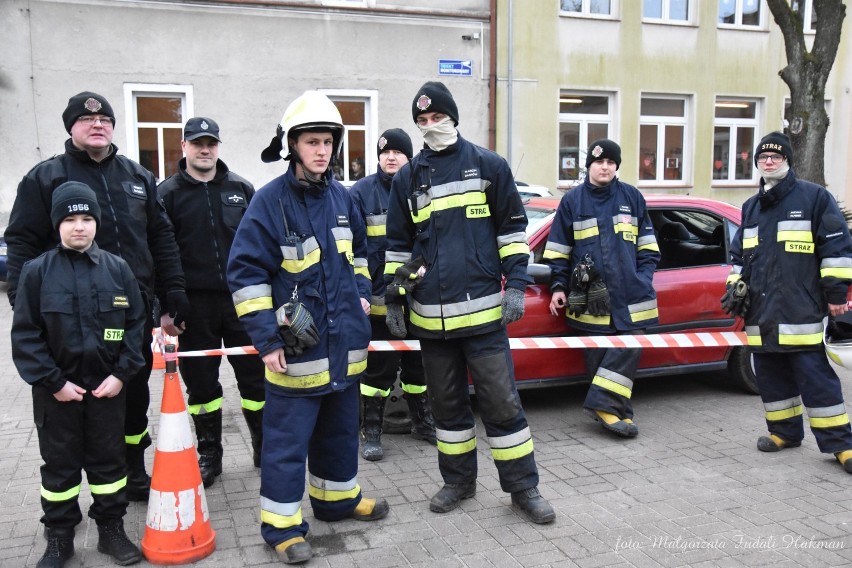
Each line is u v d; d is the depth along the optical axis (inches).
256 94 498.0
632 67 605.0
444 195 134.7
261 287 119.6
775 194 166.1
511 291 133.0
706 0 621.6
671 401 218.5
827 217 160.6
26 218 126.2
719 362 216.5
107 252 123.8
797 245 163.5
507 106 569.3
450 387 140.9
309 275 122.3
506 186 134.5
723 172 667.4
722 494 148.1
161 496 121.8
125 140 474.9
